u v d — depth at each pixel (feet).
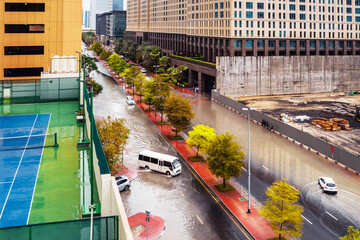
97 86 232.32
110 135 124.16
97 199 76.59
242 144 177.88
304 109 270.67
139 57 532.32
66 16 221.25
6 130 129.59
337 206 112.37
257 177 136.26
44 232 52.80
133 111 248.93
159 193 120.78
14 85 173.17
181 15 470.80
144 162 144.25
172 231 95.25
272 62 327.67
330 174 139.54
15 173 92.73
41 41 219.00
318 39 392.68
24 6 212.02
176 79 379.96
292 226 92.27
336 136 196.65
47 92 177.47
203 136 150.41
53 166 98.17
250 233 94.68
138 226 97.30
